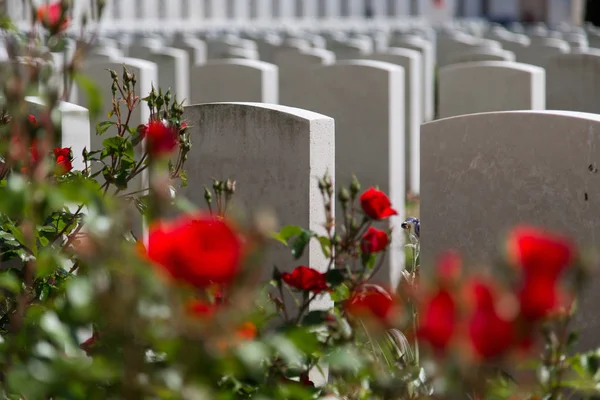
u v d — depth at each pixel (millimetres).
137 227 7105
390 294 4160
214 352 3068
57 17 3807
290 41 21984
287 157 7020
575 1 56281
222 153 7301
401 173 11188
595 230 6043
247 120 7160
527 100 11836
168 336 3072
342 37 26438
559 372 3668
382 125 10953
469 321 2707
